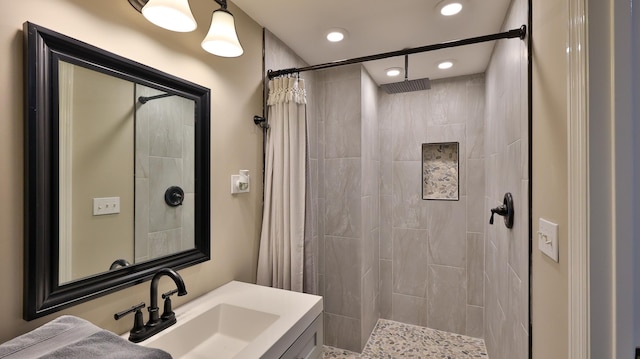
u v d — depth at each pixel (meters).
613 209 0.66
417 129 2.65
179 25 1.00
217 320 1.24
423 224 2.64
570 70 0.75
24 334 0.75
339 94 2.33
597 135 0.68
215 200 1.41
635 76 0.65
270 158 1.71
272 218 1.69
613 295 0.66
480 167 2.45
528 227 1.16
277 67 1.86
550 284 0.96
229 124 1.49
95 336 0.72
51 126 0.83
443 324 2.59
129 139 1.05
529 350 1.16
